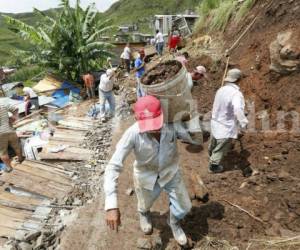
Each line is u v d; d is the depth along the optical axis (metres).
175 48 15.06
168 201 4.70
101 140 7.48
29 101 12.32
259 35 7.62
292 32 6.11
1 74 26.78
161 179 3.31
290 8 7.02
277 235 3.65
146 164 3.23
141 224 3.97
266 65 6.61
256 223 3.88
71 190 5.42
